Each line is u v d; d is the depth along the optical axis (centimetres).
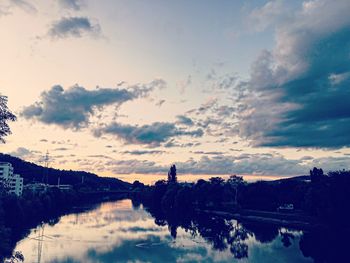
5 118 4744
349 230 12162
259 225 15338
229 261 8444
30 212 14075
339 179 12300
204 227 14662
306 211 16125
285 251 9612
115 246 10019
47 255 8606
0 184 6506
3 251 5744
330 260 8438
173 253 9269
